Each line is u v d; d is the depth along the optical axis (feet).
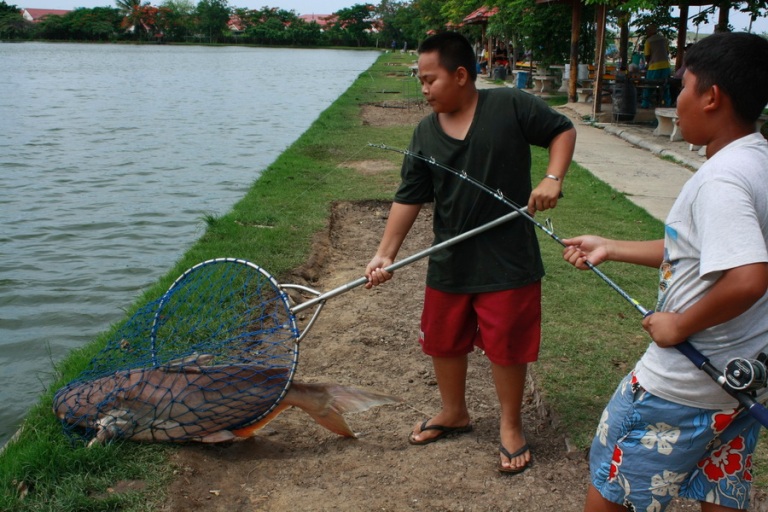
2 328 19.80
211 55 236.22
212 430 12.03
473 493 11.10
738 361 7.13
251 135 53.67
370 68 141.08
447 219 11.48
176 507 10.44
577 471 11.60
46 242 27.04
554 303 18.11
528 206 10.75
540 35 76.02
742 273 6.84
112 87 99.91
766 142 7.51
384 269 11.50
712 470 8.06
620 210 27.50
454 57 10.80
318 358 15.74
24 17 389.80
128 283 23.03
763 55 7.35
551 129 10.93
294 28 349.61
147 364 12.95
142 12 362.12
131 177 38.04
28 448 11.31
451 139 11.12
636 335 16.39
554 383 14.11
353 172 35.42
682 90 7.79
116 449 11.49
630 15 53.26
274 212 26.61
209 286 17.71
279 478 11.56
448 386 12.35
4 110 69.05
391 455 12.23
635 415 8.02
